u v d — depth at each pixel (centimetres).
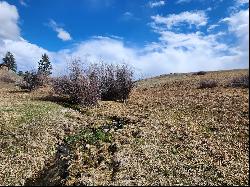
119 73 3638
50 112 2869
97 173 1683
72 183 1600
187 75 5950
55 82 3875
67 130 2481
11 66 10475
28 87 4831
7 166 1958
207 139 2166
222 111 2725
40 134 2347
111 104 3306
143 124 2458
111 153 1917
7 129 2403
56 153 2111
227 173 1714
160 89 4375
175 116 2711
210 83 4100
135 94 4003
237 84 3928
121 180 1596
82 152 1955
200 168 1764
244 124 2391
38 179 1816
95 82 3341
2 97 3838
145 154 1895
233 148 2023
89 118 2766
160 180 1616
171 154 1923
